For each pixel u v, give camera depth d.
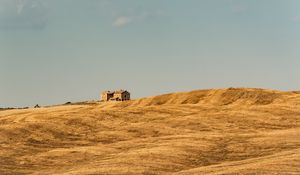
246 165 62.50
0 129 92.81
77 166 69.56
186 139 85.62
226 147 79.06
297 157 65.00
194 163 69.25
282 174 55.69
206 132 95.06
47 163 72.75
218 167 63.47
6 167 70.00
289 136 84.94
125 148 80.44
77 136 92.12
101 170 64.31
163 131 96.19
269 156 69.38
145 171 63.53
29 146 83.62
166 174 62.25
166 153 74.25
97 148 81.38
